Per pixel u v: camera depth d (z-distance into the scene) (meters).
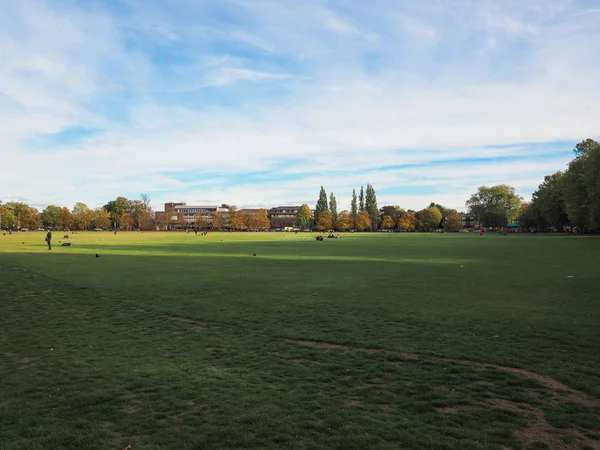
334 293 15.81
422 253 37.78
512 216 155.25
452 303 13.70
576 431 5.36
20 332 10.64
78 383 7.12
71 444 5.11
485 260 29.86
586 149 75.38
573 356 8.26
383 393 6.56
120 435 5.32
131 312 12.84
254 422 5.59
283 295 15.44
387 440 5.12
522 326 10.60
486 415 5.80
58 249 45.03
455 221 194.00
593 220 69.75
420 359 8.23
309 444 5.02
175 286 17.70
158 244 57.34
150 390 6.75
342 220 199.00
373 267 25.39
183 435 5.27
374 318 11.66
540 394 6.52
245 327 10.86
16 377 7.46
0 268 25.16
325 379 7.18
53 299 15.09
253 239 77.62
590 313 12.03
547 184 113.25
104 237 88.56
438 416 5.76
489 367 7.76
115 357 8.54
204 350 8.98
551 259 30.28
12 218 191.38
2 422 5.72
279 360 8.21
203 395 6.51
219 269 24.38
